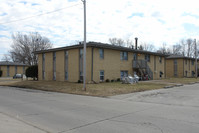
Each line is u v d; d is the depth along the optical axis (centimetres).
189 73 4556
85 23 1567
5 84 2455
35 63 4906
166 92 1477
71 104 981
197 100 1104
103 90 1548
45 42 5175
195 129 545
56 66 2702
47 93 1507
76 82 2356
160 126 576
